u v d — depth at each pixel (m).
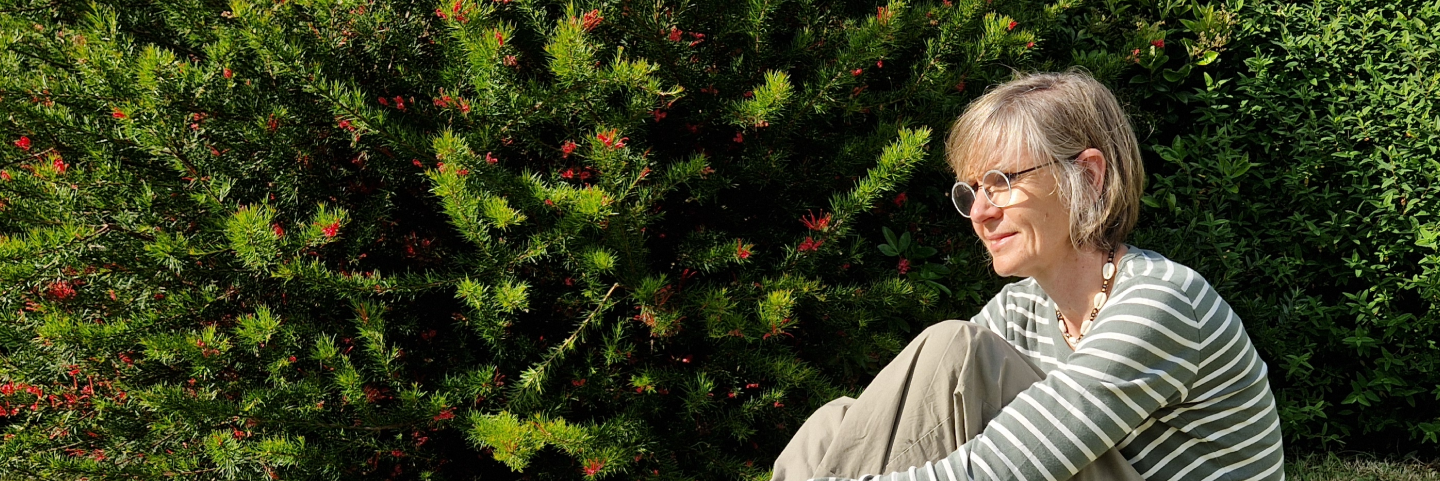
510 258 2.50
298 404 2.54
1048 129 1.53
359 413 2.47
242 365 2.63
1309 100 3.65
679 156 2.93
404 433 2.77
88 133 2.50
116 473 2.45
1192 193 3.74
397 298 2.61
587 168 2.61
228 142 2.58
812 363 3.04
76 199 2.52
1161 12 3.77
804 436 1.68
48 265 2.40
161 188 2.61
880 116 3.00
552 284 2.77
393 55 2.74
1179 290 1.43
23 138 2.57
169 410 2.33
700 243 2.80
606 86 2.44
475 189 2.43
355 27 2.61
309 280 2.43
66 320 2.36
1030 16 3.25
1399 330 3.70
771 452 3.02
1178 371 1.41
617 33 2.76
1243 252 3.79
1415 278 3.55
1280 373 3.93
